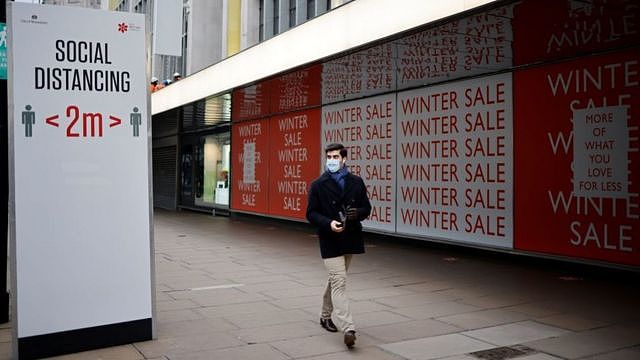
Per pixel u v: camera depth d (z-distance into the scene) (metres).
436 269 8.60
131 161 4.81
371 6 9.05
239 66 13.75
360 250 4.91
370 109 12.30
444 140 10.42
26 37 4.45
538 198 8.73
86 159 4.63
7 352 4.67
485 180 9.61
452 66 9.84
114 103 4.74
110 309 4.71
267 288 7.17
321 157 13.93
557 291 7.00
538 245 8.72
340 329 5.05
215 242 12.15
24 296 4.39
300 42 11.09
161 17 12.65
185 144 23.28
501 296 6.72
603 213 7.83
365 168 12.45
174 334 5.09
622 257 7.59
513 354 4.55
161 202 25.81
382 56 9.87
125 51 4.79
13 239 4.38
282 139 15.57
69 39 4.58
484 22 7.77
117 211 4.75
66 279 4.54
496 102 9.42
